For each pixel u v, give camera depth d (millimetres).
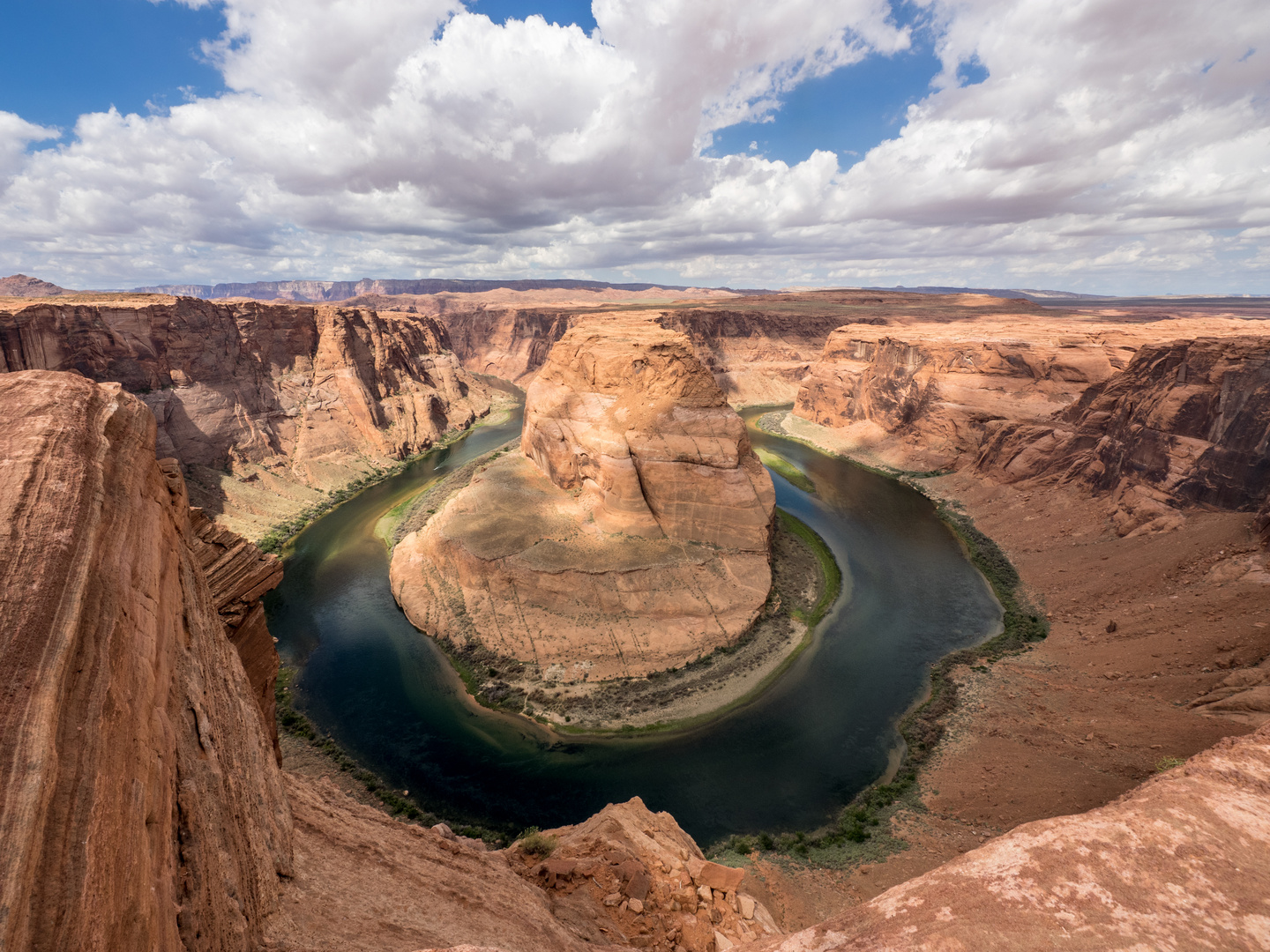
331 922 8852
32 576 5699
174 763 7211
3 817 4129
